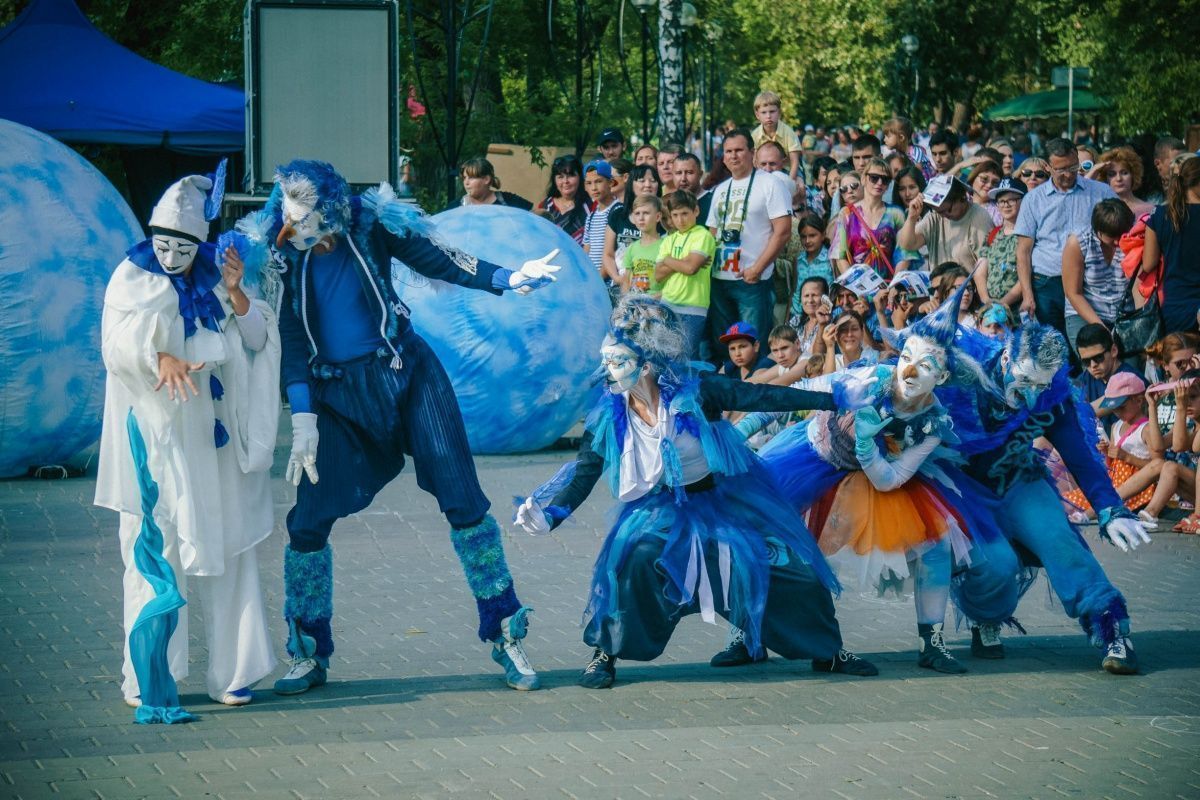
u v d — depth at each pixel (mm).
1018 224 11266
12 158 10281
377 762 5059
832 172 13828
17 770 4949
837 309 9938
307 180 5699
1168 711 5730
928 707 5785
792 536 6113
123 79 15688
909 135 14938
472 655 6523
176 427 5547
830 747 5246
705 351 11875
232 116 15766
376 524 9031
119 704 5730
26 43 15953
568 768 5004
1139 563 8258
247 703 5785
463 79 17344
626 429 6059
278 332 5867
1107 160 11523
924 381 6004
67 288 10141
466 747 5230
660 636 6090
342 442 5980
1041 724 5531
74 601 7211
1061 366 6316
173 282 5570
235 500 5719
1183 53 25734
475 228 10930
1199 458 9141
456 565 8086
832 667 6301
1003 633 7059
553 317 10812
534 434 11117
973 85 37469
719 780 4895
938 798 4742
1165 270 10062
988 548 6328
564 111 17922
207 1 19062
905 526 6172
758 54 41812
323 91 13094
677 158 12477
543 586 7688
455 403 6074
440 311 10797
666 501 6109
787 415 9117
